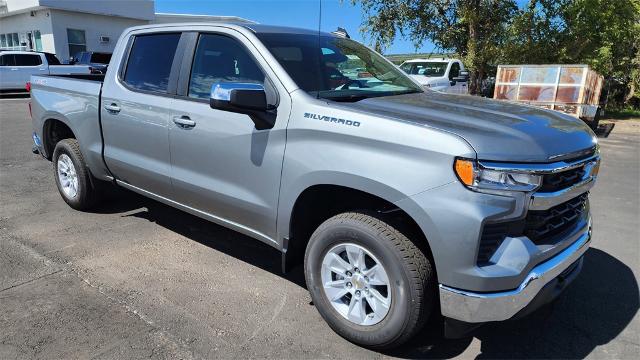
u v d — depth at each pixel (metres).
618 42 18.89
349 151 2.78
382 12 17.81
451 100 3.45
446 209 2.46
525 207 2.49
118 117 4.30
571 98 13.11
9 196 5.81
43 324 3.12
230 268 4.03
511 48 17.42
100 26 27.19
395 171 2.60
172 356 2.84
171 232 4.77
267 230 3.35
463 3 16.61
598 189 6.94
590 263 4.30
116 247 4.38
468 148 2.43
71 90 4.85
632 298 3.68
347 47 4.05
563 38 17.61
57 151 5.22
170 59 3.95
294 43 3.58
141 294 3.55
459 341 3.07
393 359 2.88
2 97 19.00
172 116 3.78
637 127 15.36
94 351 2.86
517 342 3.09
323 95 3.21
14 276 3.76
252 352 2.90
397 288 2.69
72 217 5.11
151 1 29.16
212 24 3.73
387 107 3.04
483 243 2.47
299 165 2.99
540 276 2.57
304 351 2.93
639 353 3.00
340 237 2.89
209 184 3.61
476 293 2.48
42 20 25.56
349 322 2.96
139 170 4.20
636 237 4.98
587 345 3.08
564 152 2.68
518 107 3.33
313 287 3.12
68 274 3.82
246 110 3.08
